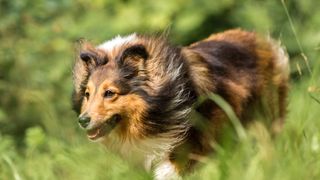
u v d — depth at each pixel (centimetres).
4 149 1400
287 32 1980
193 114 1034
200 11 1997
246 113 1133
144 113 1005
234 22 2019
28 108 1867
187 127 1027
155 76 1007
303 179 909
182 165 1054
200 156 1059
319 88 1045
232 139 1057
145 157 1052
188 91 1026
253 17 2006
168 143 1026
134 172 1042
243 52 1160
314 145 1030
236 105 1102
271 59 1198
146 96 1003
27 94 1870
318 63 1098
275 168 930
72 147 1276
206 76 1058
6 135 1759
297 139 1022
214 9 2003
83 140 1400
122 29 1969
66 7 2000
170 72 1011
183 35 2008
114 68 1007
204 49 1112
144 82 1004
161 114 1009
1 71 1952
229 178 934
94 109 987
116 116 1008
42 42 1964
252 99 1143
